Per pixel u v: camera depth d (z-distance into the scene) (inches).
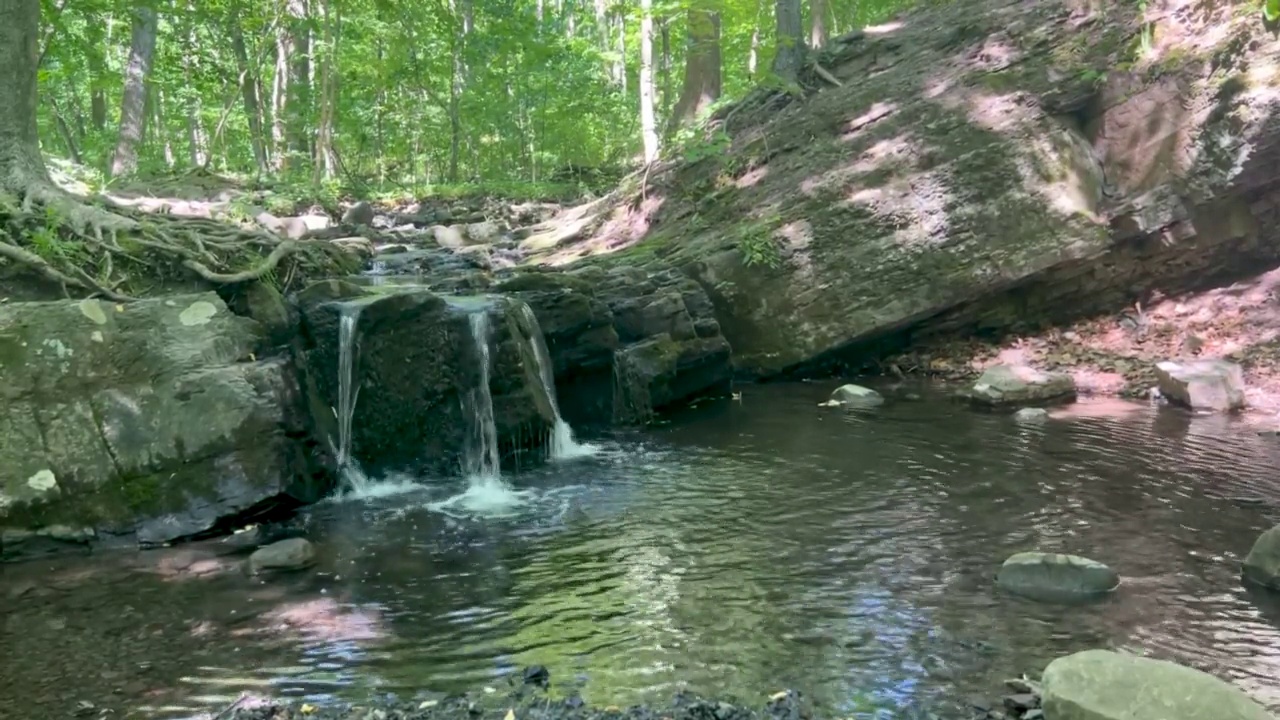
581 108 971.9
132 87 744.3
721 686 166.6
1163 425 361.4
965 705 158.2
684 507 280.1
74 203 344.5
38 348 261.9
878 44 620.4
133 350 271.3
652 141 714.2
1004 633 187.8
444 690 166.2
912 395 439.5
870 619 195.8
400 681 170.1
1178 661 173.6
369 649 184.4
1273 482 286.8
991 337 488.1
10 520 241.1
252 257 351.9
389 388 324.5
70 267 303.4
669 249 533.6
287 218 586.2
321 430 306.0
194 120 1024.9
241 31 832.3
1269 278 447.8
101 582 223.1
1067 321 480.4
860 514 268.1
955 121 490.9
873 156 504.7
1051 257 453.1
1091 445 335.9
